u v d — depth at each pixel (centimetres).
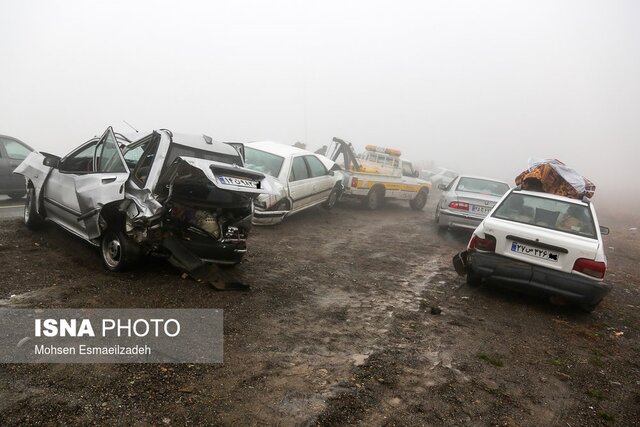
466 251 659
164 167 524
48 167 655
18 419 266
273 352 394
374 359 403
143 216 478
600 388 400
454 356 429
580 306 588
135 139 596
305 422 298
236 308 480
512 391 375
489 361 425
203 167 488
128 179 513
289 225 992
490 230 605
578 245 555
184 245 537
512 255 590
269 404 314
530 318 562
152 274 541
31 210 663
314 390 339
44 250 584
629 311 649
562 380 407
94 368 332
